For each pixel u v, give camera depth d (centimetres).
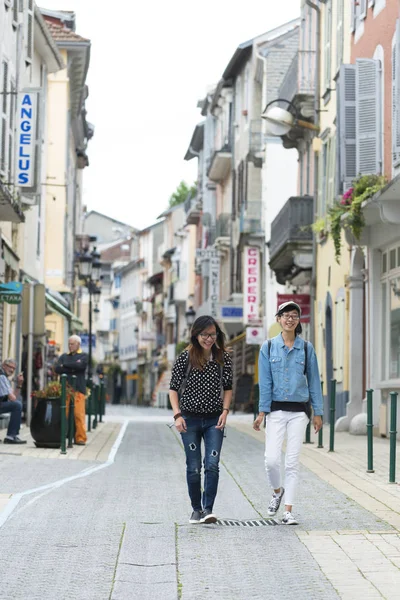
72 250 6988
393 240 2748
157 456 2262
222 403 1279
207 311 6762
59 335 6019
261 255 5700
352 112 2780
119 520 1287
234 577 959
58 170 5791
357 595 888
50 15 6525
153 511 1374
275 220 4212
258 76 5853
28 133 3175
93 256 5047
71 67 6059
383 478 1786
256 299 5722
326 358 3612
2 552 1058
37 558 1033
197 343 1277
